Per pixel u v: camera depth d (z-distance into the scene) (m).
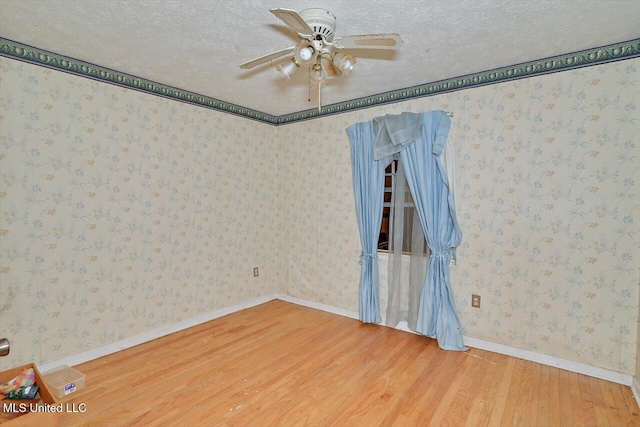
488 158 2.68
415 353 2.70
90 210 2.61
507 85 2.58
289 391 2.18
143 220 2.93
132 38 2.14
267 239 4.09
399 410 1.98
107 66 2.61
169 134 3.09
